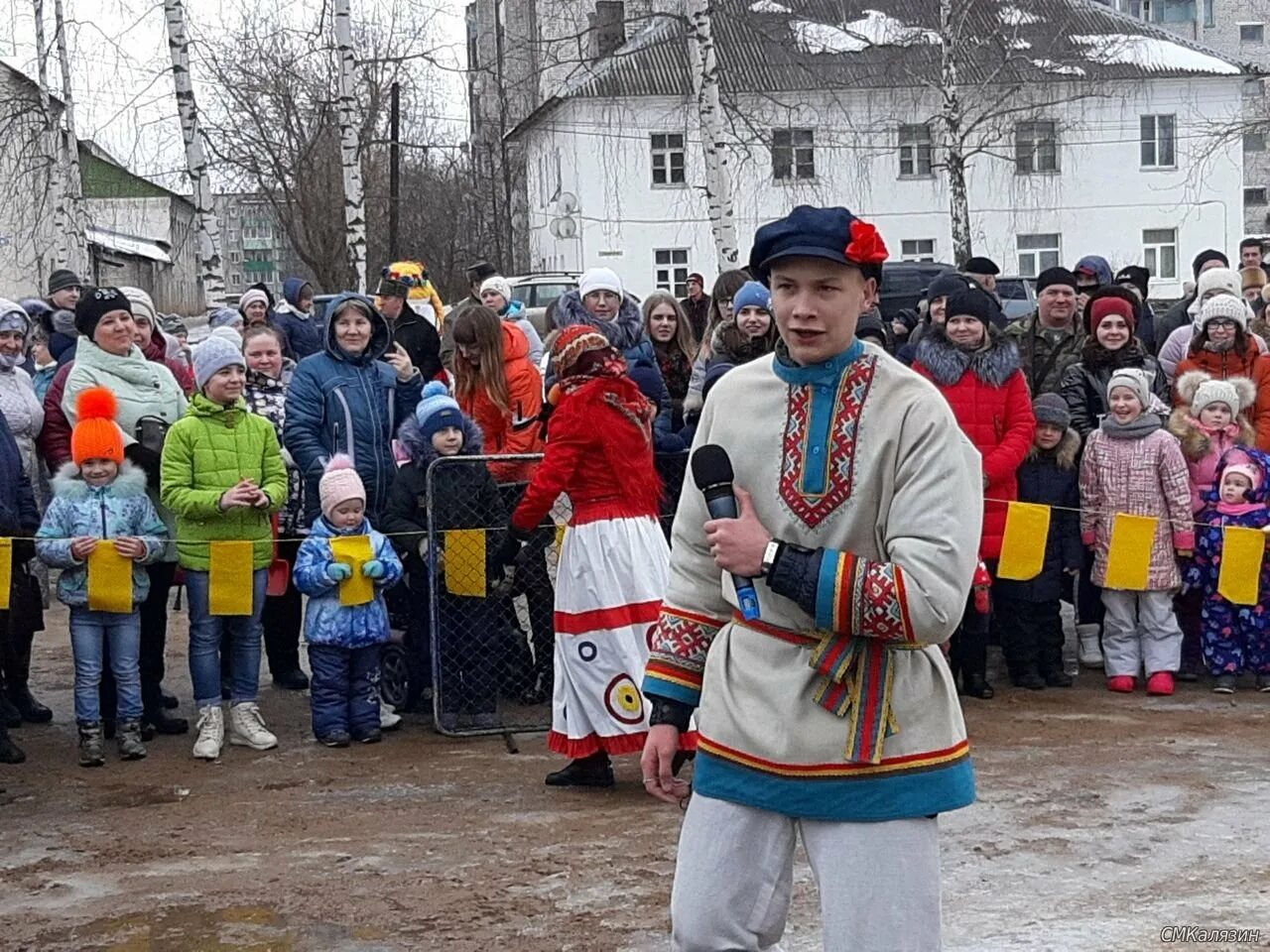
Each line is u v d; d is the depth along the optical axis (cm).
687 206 3981
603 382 684
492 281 1091
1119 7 6731
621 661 687
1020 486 903
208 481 776
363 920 544
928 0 3888
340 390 838
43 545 756
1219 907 541
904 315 1328
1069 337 970
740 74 3691
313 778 738
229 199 3353
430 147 2967
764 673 338
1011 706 862
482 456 807
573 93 3866
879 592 318
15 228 3198
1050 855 600
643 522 692
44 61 2639
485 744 805
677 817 661
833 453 334
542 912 548
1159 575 880
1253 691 896
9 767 769
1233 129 3744
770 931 346
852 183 3941
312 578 790
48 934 538
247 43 2583
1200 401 905
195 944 525
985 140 3478
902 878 327
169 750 797
